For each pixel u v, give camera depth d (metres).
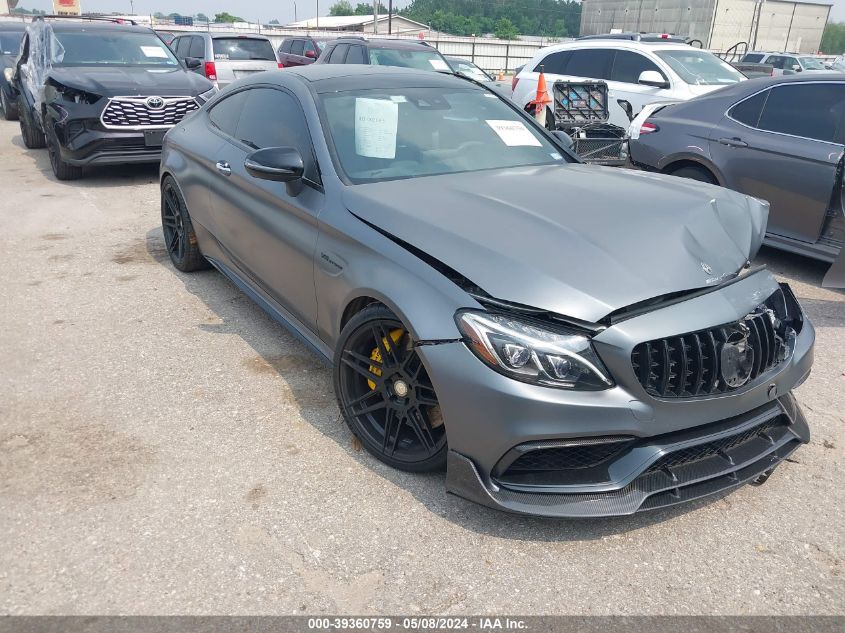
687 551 2.53
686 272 2.54
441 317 2.50
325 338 3.33
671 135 6.23
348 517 2.66
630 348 2.33
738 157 5.70
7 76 12.13
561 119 8.39
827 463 3.06
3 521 2.61
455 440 2.51
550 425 2.33
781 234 5.51
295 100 3.78
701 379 2.44
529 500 2.44
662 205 3.00
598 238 2.64
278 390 3.61
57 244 6.05
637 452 2.43
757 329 2.57
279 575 2.38
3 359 3.91
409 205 2.96
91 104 7.93
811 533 2.62
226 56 13.60
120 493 2.78
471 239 2.62
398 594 2.31
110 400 3.49
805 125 5.33
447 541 2.55
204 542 2.52
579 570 2.43
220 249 4.55
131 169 9.53
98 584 2.32
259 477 2.90
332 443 3.14
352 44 11.91
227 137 4.42
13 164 9.68
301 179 3.43
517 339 2.35
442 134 3.75
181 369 3.82
